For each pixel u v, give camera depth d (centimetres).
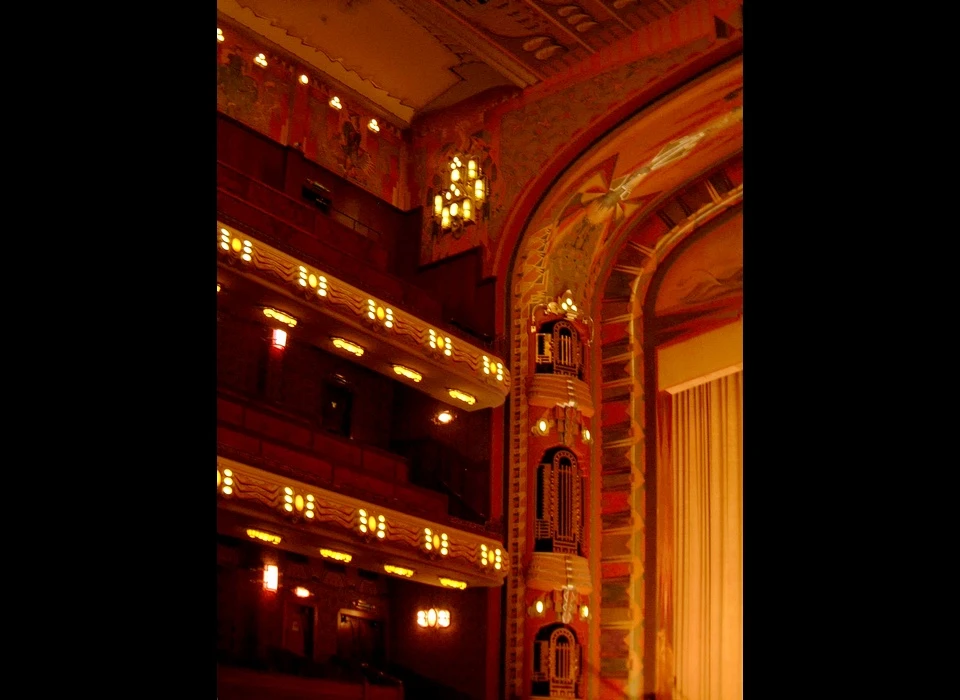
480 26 1956
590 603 2131
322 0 1980
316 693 1598
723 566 2017
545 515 2050
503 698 1938
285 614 1842
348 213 2159
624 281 2278
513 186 2125
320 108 2166
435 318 1945
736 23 1816
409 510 1780
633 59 1964
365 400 2094
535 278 2159
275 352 1817
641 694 2062
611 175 2114
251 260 1589
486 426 2042
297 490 1562
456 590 2002
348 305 1734
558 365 2134
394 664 2030
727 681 1958
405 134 2316
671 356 2191
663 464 2158
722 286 2159
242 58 2042
